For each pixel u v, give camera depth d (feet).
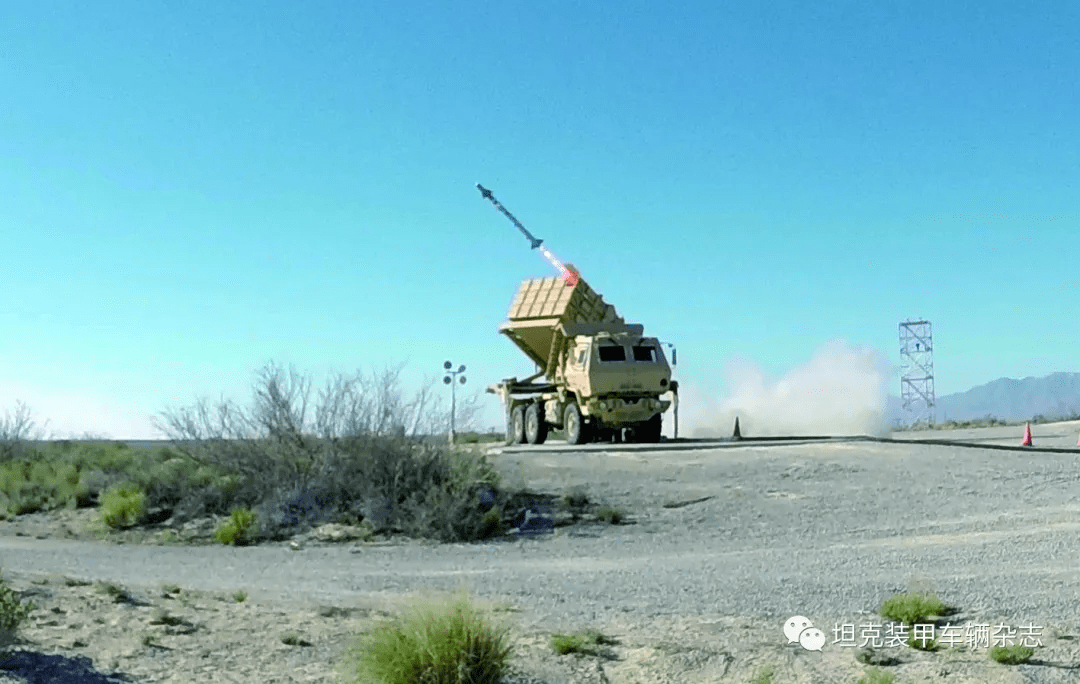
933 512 66.39
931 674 30.14
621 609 39.65
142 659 31.14
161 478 77.41
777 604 39.99
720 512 69.67
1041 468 79.10
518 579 48.55
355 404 77.10
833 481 77.30
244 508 71.36
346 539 66.69
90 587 42.60
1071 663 31.12
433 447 76.13
